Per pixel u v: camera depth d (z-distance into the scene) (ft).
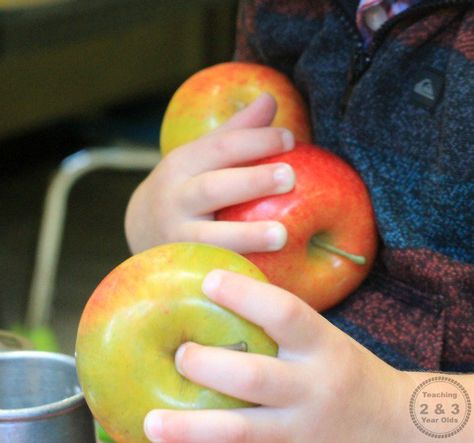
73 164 6.38
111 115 7.99
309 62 2.86
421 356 2.59
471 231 2.52
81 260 9.34
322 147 2.80
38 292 6.57
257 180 2.47
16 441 2.06
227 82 2.94
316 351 2.03
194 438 1.93
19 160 11.76
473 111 2.45
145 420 1.95
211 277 2.00
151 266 2.08
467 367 2.60
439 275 2.54
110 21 6.42
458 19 2.57
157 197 2.67
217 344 2.02
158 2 6.73
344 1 2.79
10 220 10.25
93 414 2.12
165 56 12.19
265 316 1.97
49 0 6.11
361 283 2.75
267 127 2.69
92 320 2.06
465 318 2.56
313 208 2.50
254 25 3.08
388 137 2.68
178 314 2.02
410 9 2.59
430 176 2.57
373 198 2.63
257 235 2.40
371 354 2.27
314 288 2.59
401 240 2.57
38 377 2.36
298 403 2.00
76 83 11.68
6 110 11.37
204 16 10.62
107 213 10.48
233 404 2.00
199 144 2.67
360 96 2.67
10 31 5.80
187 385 2.01
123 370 2.01
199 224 2.50
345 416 2.07
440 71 2.59
